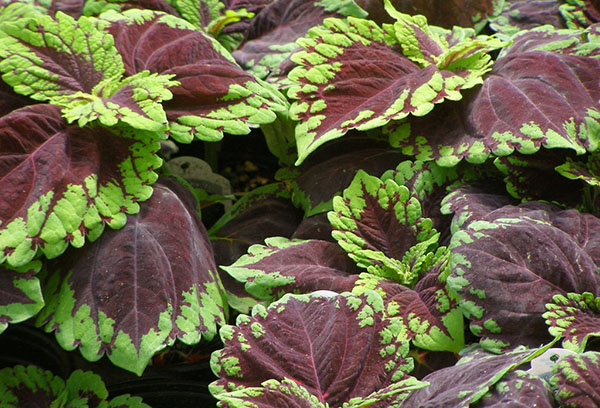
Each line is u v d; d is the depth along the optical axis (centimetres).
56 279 72
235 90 77
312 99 77
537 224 72
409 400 67
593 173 77
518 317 70
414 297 73
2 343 78
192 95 77
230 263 79
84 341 70
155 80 75
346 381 67
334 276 75
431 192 78
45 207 71
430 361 73
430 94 77
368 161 80
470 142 76
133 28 79
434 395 67
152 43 79
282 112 77
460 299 70
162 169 80
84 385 72
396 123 79
